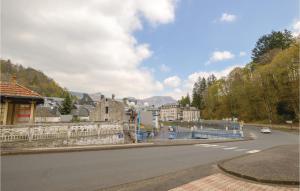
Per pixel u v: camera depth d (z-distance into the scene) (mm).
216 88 110625
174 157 14055
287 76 69062
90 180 8031
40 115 67375
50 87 151625
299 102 65938
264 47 100500
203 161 12750
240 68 96688
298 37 76188
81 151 15070
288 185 7691
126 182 7891
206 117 115438
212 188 7273
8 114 20031
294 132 53438
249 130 61125
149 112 62812
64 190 6859
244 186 7516
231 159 12141
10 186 7098
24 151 12922
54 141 15984
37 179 7934
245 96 85875
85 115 90688
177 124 98625
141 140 25219
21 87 20312
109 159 12383
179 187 7289
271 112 74938
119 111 60406
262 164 10258
